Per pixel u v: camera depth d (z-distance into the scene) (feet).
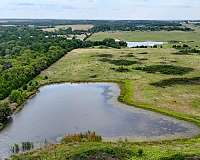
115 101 260.21
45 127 208.44
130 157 144.46
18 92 267.59
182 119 212.84
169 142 175.52
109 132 195.62
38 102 268.62
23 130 204.03
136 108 239.09
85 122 215.10
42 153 159.22
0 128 207.62
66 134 194.80
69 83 334.03
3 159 161.07
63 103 263.08
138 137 186.19
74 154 147.54
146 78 329.72
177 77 328.29
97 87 312.29
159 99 256.11
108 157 143.74
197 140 177.27
